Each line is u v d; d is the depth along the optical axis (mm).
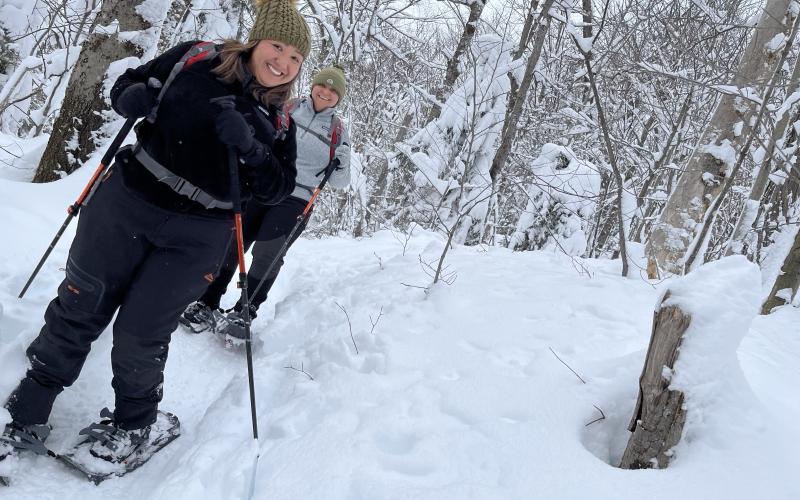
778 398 2672
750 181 11391
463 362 3045
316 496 2148
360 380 2928
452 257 5219
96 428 2484
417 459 2318
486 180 8781
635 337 3365
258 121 2305
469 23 10188
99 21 5074
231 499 2195
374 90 15336
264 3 2254
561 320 3523
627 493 2070
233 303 4602
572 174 9375
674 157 12812
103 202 2232
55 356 2326
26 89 8602
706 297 2264
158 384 2531
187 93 2180
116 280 2295
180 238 2262
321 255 6262
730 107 5477
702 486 2084
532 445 2355
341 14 10141
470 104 8938
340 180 4109
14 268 3533
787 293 7359
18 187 4516
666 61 9344
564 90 10961
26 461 2348
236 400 3031
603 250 13352
